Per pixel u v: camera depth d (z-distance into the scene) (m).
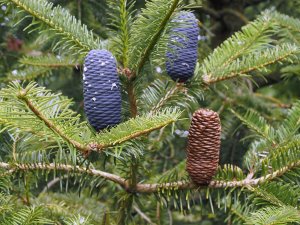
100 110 0.72
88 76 0.72
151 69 0.79
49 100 0.64
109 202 1.17
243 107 1.38
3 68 1.49
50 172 0.84
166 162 1.44
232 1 1.73
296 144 0.83
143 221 1.20
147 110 0.86
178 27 0.78
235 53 0.92
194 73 0.88
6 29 1.42
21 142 0.83
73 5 1.30
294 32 1.24
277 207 0.79
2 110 0.64
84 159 0.71
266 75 1.57
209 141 0.79
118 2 0.78
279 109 1.45
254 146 0.90
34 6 0.80
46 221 0.77
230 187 0.82
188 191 0.82
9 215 0.86
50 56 1.23
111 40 0.81
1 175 0.82
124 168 0.91
